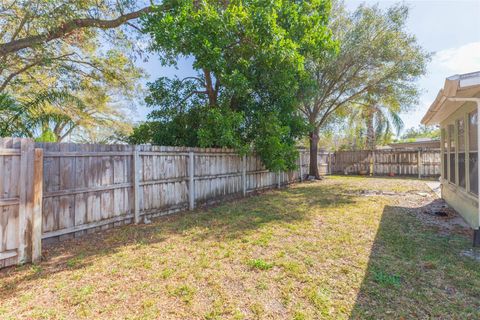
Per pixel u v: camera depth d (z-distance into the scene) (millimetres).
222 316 2076
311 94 8922
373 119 15508
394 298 2311
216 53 6164
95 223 4184
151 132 7676
